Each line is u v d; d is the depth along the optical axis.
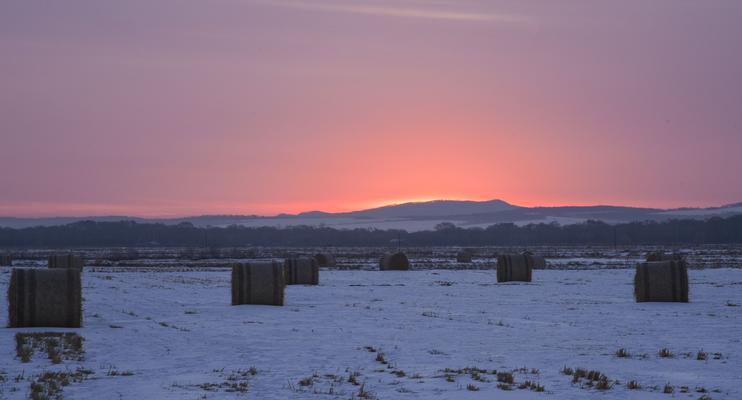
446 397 14.45
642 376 16.30
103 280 50.34
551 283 48.06
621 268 70.62
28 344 20.89
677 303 33.44
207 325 25.59
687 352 19.42
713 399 14.09
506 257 49.38
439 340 21.88
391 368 17.48
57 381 15.85
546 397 14.34
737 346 20.47
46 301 24.84
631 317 27.86
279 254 135.75
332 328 24.70
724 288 42.16
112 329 24.55
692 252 134.50
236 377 16.48
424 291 41.62
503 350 20.02
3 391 14.95
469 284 47.66
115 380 16.19
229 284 47.75
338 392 14.96
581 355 19.12
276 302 32.97
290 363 18.23
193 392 14.95
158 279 52.81
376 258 113.19
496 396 14.48
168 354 19.56
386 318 27.70
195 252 163.50
